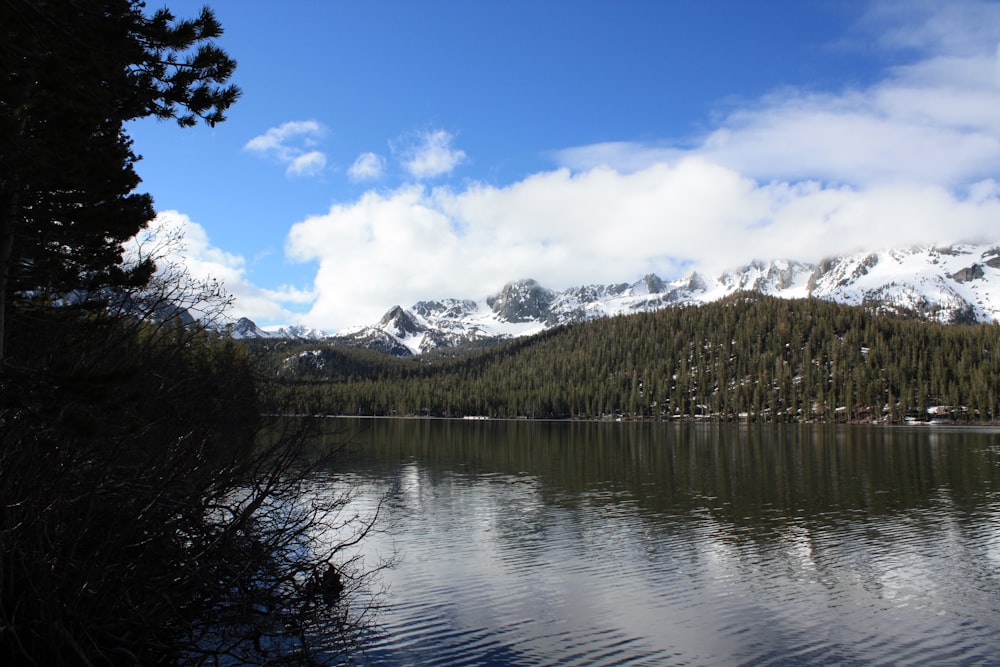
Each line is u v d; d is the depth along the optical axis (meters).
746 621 22.58
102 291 15.15
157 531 14.30
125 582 13.20
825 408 179.62
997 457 76.12
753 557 30.78
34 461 11.10
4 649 11.77
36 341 13.00
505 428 150.62
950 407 171.88
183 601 14.94
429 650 19.64
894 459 74.50
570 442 103.44
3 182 9.45
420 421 189.75
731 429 148.38
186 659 15.65
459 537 34.41
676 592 25.53
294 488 20.34
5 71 8.99
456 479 57.06
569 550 31.84
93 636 12.80
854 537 34.97
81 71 9.46
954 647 20.67
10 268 12.70
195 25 10.30
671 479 57.66
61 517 12.16
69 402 9.09
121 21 9.73
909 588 26.33
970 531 36.34
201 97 10.59
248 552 16.31
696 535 35.28
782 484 54.75
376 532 34.94
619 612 23.30
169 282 15.56
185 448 15.05
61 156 10.45
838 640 21.09
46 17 8.88
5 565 11.41
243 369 17.81
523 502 45.38
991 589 26.19
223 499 17.38
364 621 21.36
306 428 18.50
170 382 15.43
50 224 13.55
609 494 49.25
